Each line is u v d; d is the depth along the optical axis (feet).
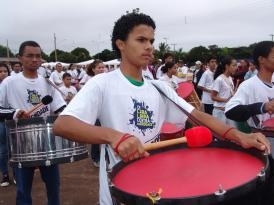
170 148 6.63
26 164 11.68
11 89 13.38
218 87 22.67
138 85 6.76
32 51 13.39
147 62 6.63
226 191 4.44
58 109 13.57
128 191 4.95
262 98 11.97
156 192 4.62
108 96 6.50
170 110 7.31
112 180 5.45
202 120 6.79
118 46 6.78
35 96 13.55
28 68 13.47
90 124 5.82
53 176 12.78
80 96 6.24
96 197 17.52
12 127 11.82
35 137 11.59
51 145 11.62
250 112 11.39
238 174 5.32
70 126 5.73
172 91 7.20
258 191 5.28
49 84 13.78
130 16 6.61
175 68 27.02
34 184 19.39
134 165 6.09
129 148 5.20
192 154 6.40
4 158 19.15
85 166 22.94
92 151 22.59
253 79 12.15
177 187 5.07
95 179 20.29
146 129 6.73
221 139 6.61
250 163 5.76
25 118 11.68
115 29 6.79
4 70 25.44
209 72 29.35
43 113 13.26
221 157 6.13
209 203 4.37
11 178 20.25
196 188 4.96
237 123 12.13
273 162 5.84
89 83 6.46
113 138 5.36
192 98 19.17
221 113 22.80
